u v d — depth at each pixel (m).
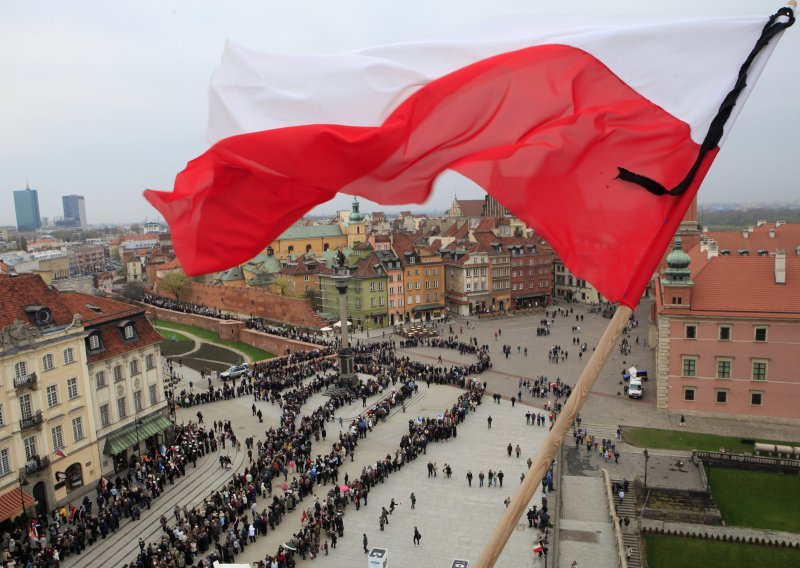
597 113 13.77
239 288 173.25
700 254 102.00
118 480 66.00
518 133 13.91
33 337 58.47
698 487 64.69
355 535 54.53
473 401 90.12
